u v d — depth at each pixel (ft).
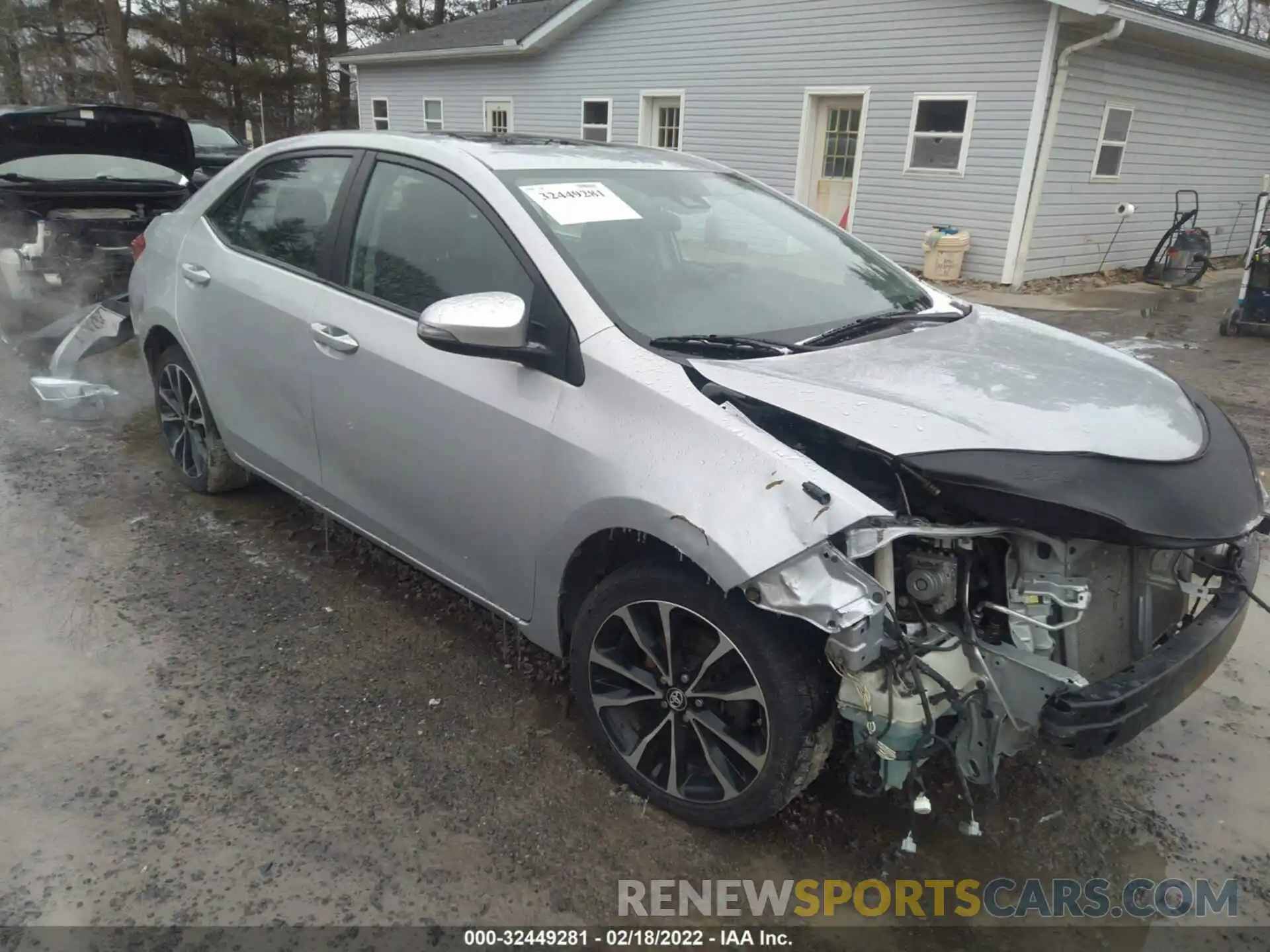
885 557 6.85
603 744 8.58
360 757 8.79
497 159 9.84
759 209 11.27
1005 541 7.04
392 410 9.62
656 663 7.90
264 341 11.41
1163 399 8.16
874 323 9.43
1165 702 6.79
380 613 11.36
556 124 56.90
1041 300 36.63
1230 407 21.24
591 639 8.32
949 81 38.58
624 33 51.01
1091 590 7.13
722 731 7.62
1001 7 36.24
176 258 13.44
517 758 8.86
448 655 10.51
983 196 38.81
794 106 44.34
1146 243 45.93
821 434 7.14
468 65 61.52
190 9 96.89
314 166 11.51
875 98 41.22
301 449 11.35
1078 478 6.57
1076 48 34.91
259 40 97.86
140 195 22.81
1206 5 86.17
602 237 9.14
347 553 12.85
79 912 7.00
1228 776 8.93
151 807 8.07
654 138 51.88
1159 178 44.60
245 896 7.20
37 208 21.57
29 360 21.95
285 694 9.71
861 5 40.57
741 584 6.70
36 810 7.98
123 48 86.74
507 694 9.84
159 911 7.04
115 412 18.71
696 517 6.95
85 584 11.79
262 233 12.03
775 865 7.73
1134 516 6.45
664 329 8.39
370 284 10.21
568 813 8.19
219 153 44.50
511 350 8.01
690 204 10.50
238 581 12.01
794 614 6.51
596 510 7.72
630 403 7.66
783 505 6.68
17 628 10.75
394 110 69.21
